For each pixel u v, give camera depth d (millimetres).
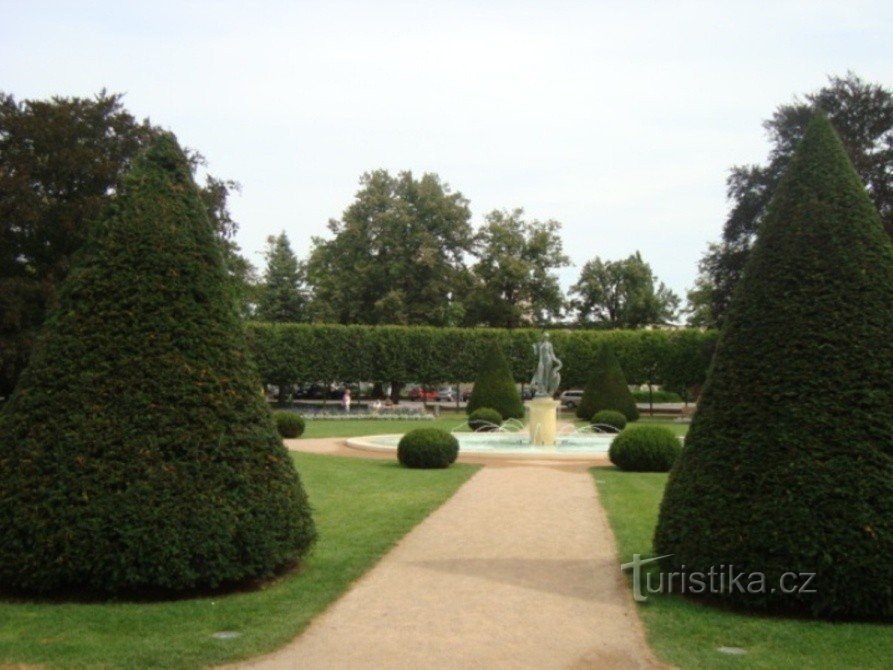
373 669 6082
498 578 9008
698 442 7926
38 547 7391
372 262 59875
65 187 29297
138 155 8953
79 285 8242
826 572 7000
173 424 7836
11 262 28453
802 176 8164
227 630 6902
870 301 7570
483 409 34500
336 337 50969
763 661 6152
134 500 7512
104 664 6027
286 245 71125
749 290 8055
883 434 7156
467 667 6148
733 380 7812
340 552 10172
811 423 7289
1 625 6902
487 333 52656
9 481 7602
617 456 19625
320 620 7312
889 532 6938
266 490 8164
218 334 8398
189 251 8523
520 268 64188
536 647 6633
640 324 76750
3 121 27984
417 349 52062
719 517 7434
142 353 7988
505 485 16797
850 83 42156
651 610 7621
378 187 60750
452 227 61875
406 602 7984
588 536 11484
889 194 39125
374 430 34844
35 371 8008
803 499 7109
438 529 11945
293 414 29516
